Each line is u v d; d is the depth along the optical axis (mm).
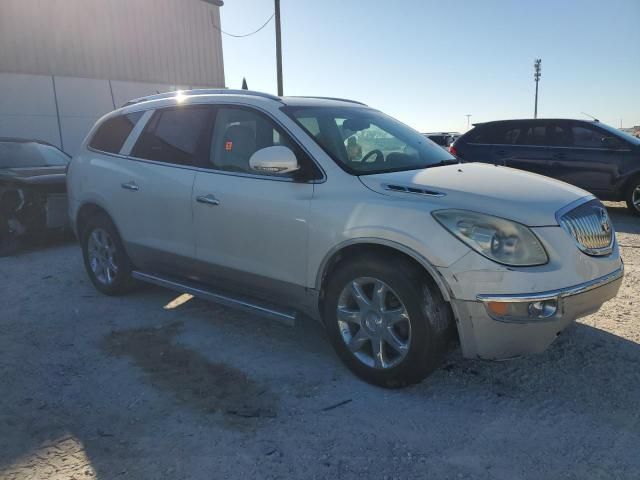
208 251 3936
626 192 9117
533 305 2719
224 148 3922
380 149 3779
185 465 2510
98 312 4613
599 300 3002
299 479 2408
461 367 3463
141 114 4676
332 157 3395
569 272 2807
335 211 3203
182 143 4219
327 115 3879
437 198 2967
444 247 2811
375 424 2826
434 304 2902
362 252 3148
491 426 2793
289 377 3373
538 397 3074
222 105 4035
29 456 2594
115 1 14750
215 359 3648
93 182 4840
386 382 3146
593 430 2734
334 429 2785
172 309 4656
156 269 4508
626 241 7133
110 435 2762
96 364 3596
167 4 16328
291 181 3473
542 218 2830
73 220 5203
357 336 3242
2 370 3520
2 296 5121
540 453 2557
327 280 3379
